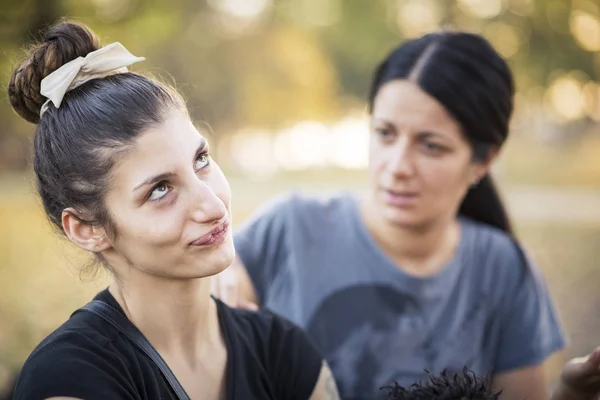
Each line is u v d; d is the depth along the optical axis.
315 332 2.16
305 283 2.18
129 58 1.38
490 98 2.03
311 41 18.17
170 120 1.31
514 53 8.29
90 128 1.30
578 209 11.50
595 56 8.22
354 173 19.39
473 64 2.01
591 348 5.18
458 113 1.97
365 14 12.33
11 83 1.40
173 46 14.79
